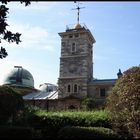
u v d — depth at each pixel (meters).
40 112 29.70
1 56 21.16
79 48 62.88
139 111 22.23
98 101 57.38
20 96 26.69
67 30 65.19
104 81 59.97
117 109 23.92
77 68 61.53
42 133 26.45
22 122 26.08
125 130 23.12
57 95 62.56
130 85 23.88
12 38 20.89
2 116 24.02
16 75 69.25
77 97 57.12
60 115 26.92
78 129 20.78
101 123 25.20
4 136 18.75
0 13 19.94
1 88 24.86
